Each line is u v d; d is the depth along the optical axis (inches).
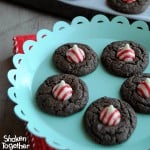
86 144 15.3
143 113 16.3
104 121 15.6
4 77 22.3
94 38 19.1
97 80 17.6
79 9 24.6
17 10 26.7
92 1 24.7
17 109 15.6
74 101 16.4
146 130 15.8
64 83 16.6
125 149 15.1
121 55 17.9
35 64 17.8
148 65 18.1
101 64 18.3
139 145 15.2
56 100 16.4
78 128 15.8
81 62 17.8
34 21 25.9
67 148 15.0
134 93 16.7
